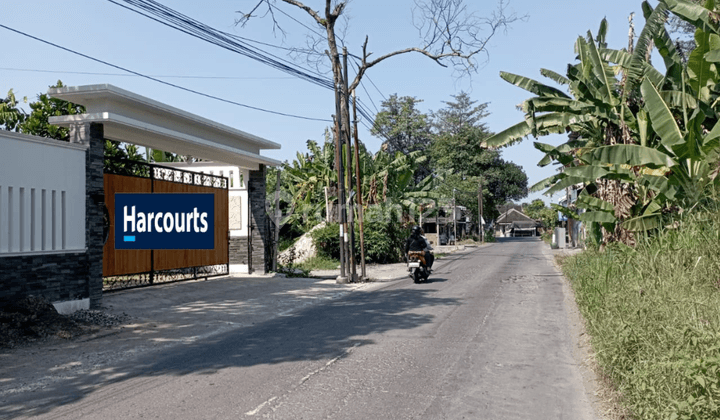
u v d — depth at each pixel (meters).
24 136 10.38
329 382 6.32
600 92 16.47
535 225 120.19
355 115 20.69
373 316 11.13
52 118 11.96
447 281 18.23
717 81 14.47
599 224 17.89
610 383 5.96
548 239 62.50
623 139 16.00
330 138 38.19
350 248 19.61
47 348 8.46
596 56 16.20
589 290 10.22
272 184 41.50
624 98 16.31
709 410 3.67
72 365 7.40
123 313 11.60
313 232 29.53
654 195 15.39
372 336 9.02
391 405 5.50
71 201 11.46
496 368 6.95
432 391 5.98
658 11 15.31
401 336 8.98
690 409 3.66
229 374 6.74
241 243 20.17
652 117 13.84
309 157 40.34
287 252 29.58
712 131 12.91
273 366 7.11
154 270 15.56
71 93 11.99
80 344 8.79
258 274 19.91
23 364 7.47
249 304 13.47
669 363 4.06
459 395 5.84
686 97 14.92
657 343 4.88
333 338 8.91
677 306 5.57
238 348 8.31
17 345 8.58
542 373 6.70
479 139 74.19
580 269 15.62
